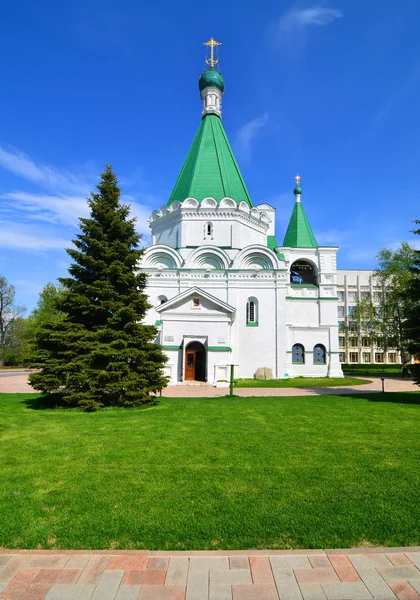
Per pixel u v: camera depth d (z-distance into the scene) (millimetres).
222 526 5859
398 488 7363
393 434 11914
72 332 17922
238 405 18125
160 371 18922
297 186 46375
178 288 38219
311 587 4566
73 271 18938
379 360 85625
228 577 4723
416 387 30266
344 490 7250
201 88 47375
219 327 33406
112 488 7406
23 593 4453
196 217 40281
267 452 9828
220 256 38719
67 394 18312
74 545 5387
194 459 9258
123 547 5359
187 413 15820
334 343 40312
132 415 15508
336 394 23938
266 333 37094
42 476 8109
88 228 18844
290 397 22000
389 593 4488
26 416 15367
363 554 5160
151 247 39594
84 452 9930
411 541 5469
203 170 42000
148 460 9195
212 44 49031
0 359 63781
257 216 42438
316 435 11758
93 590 4500
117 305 18328
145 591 4488
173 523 5965
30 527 5875
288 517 6129
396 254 50094
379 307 52188
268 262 38562
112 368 17734
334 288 41875
